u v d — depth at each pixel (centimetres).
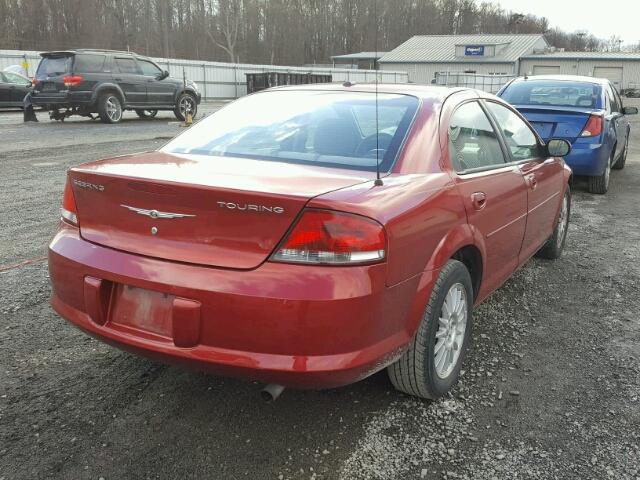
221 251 237
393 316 250
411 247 253
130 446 262
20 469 245
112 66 1702
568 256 567
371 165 285
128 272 250
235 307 230
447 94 347
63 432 270
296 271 228
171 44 7262
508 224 367
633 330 399
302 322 226
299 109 339
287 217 228
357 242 229
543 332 393
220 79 3722
